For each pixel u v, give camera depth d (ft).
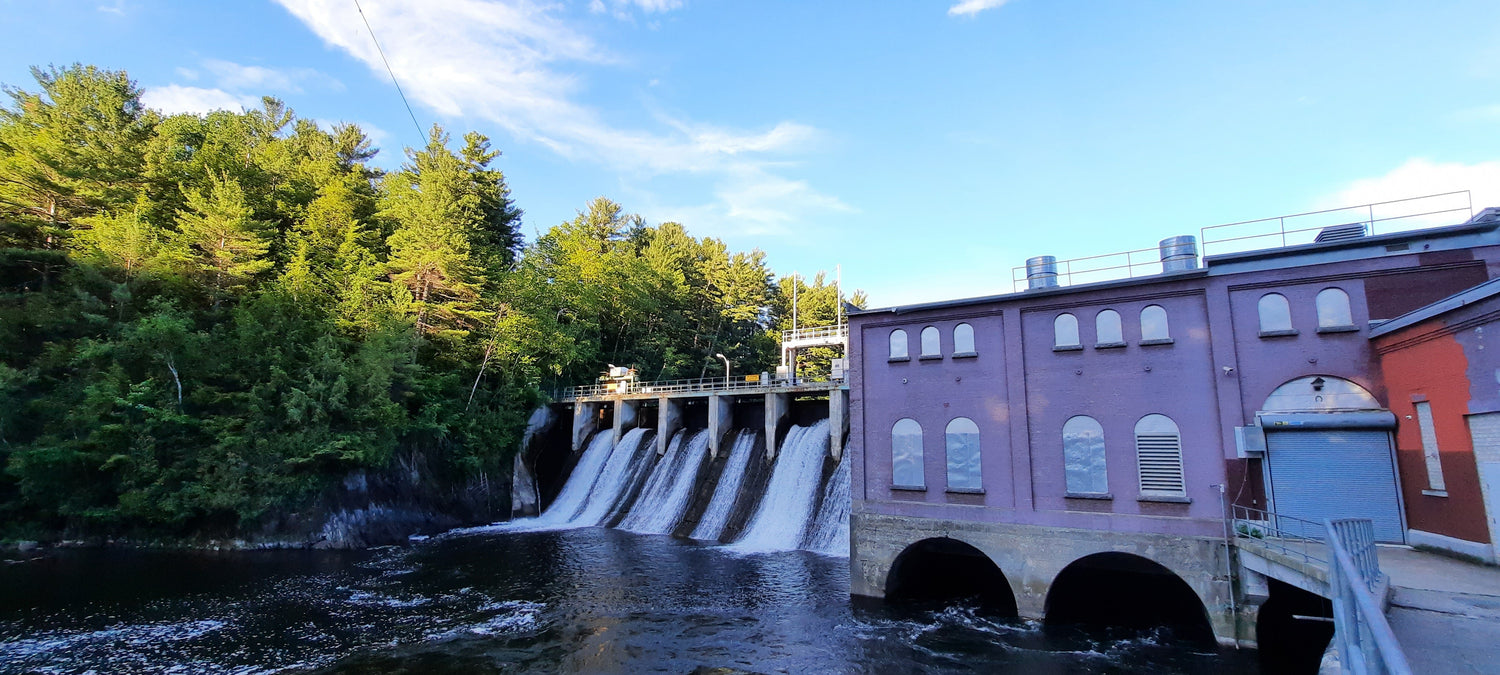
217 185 135.03
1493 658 30.27
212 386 109.29
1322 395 56.54
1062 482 63.72
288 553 103.14
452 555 104.47
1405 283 55.88
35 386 106.42
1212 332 59.98
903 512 71.00
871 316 76.48
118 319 112.27
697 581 85.87
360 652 59.77
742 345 252.21
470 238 176.65
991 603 72.59
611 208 256.32
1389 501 54.03
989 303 69.92
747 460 135.95
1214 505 57.41
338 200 162.71
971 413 69.15
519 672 55.06
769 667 55.47
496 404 155.53
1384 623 13.12
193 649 60.44
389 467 123.13
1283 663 52.49
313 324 125.08
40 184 123.44
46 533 105.60
